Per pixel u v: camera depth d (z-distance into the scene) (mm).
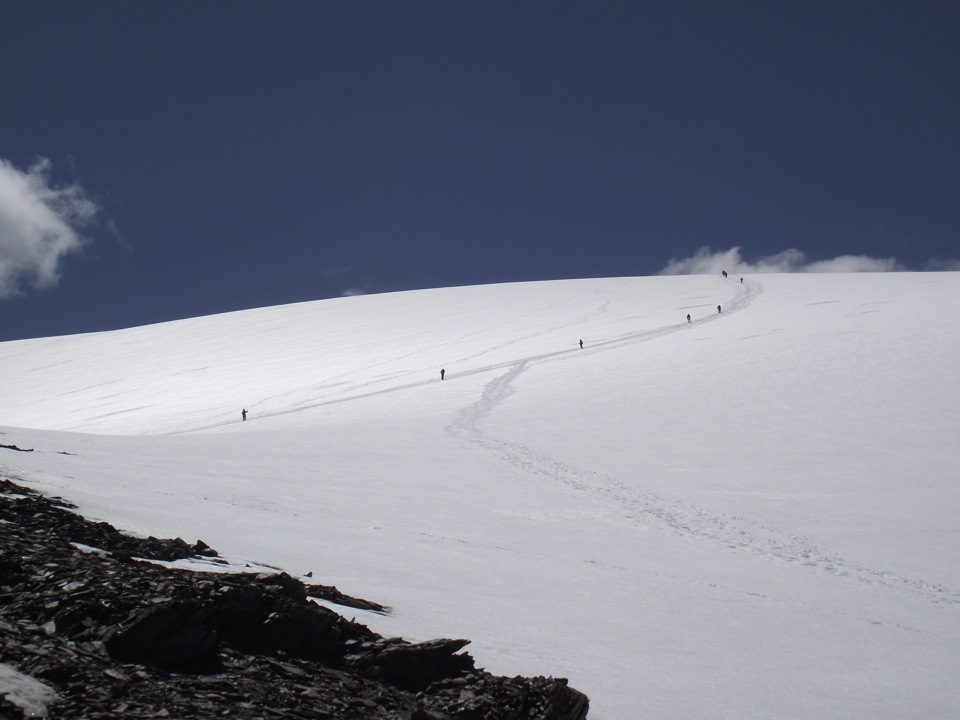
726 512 22141
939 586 16953
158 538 11102
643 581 14930
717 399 37656
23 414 61594
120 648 6074
